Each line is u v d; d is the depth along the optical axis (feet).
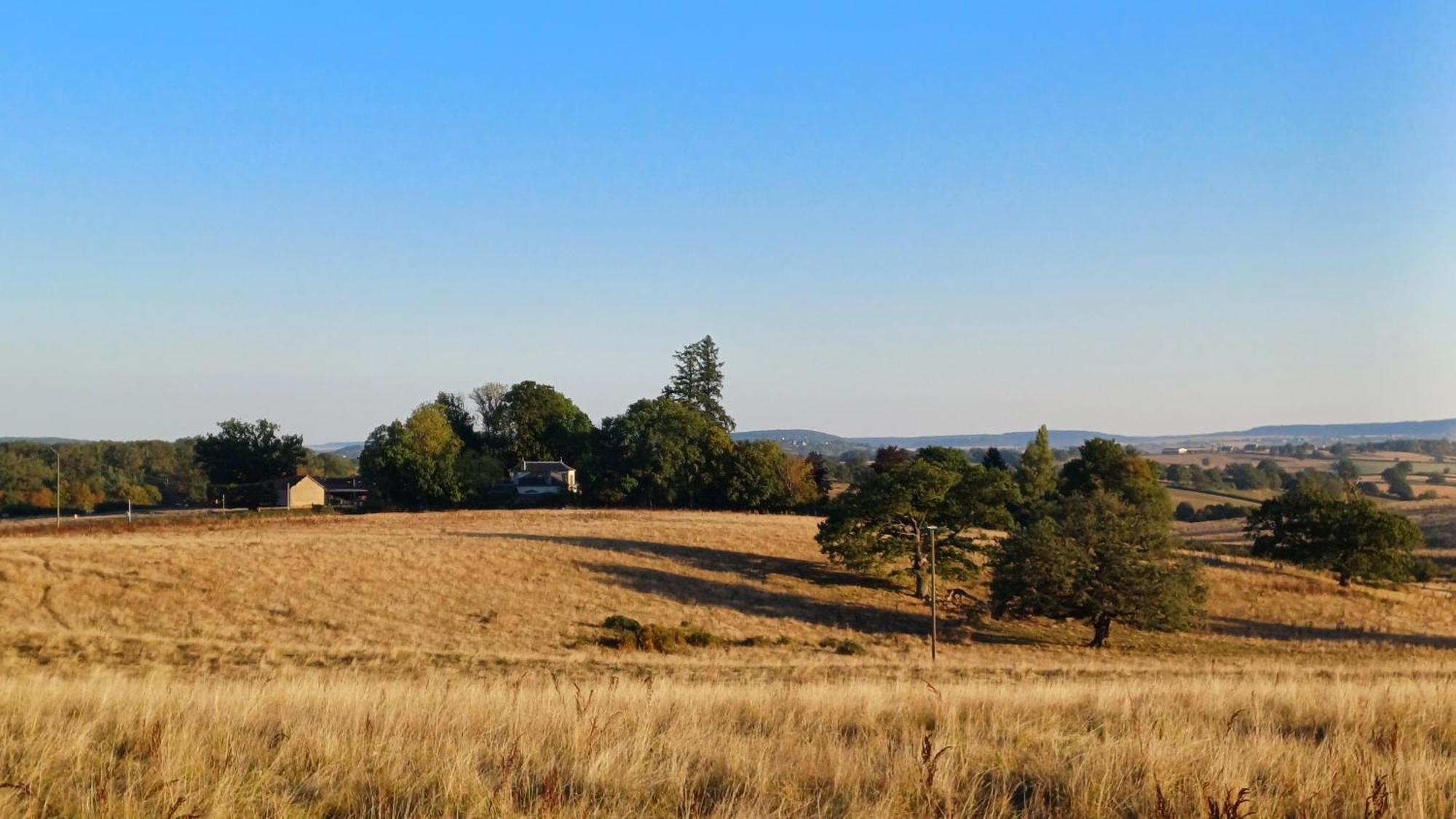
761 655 130.11
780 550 244.63
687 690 44.14
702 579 205.98
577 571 200.13
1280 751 27.43
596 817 22.02
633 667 97.55
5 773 23.84
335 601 162.71
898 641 170.60
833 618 186.91
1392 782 23.82
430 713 32.48
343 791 23.30
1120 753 26.37
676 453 360.48
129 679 53.52
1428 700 37.32
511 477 415.44
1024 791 25.08
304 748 26.73
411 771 24.90
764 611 185.98
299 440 419.54
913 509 212.43
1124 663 134.31
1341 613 211.82
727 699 39.14
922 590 210.59
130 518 282.15
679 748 27.53
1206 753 26.43
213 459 401.90
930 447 356.18
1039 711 36.94
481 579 187.11
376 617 155.63
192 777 23.59
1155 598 175.94
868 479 229.25
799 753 27.63
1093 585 177.37
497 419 451.94
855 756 27.22
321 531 248.11
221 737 27.81
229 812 21.36
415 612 160.97
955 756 26.94
